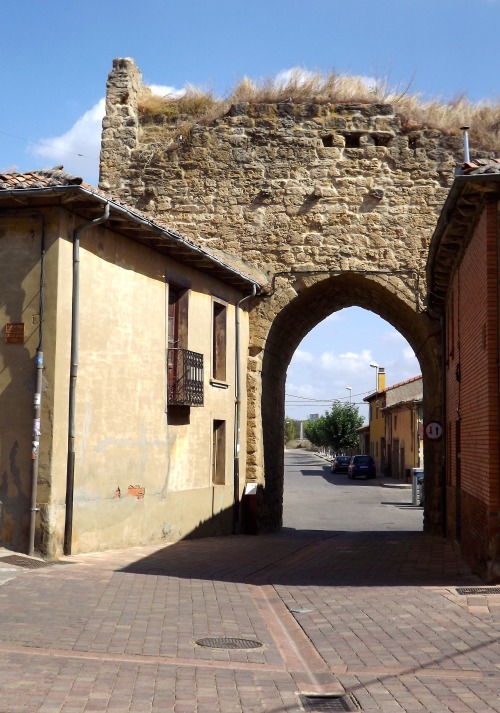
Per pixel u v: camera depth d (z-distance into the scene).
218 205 21.48
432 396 21.47
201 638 8.00
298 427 176.38
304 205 21.34
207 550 15.44
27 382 12.53
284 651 7.77
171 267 16.42
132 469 14.72
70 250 12.86
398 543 17.88
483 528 11.36
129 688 6.23
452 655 7.39
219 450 19.42
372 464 58.09
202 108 22.31
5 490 12.47
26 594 9.51
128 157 21.80
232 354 20.00
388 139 21.47
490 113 22.03
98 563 12.35
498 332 11.02
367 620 8.97
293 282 21.22
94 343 13.52
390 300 21.92
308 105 21.58
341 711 5.99
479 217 11.87
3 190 12.11
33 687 6.09
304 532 22.11
